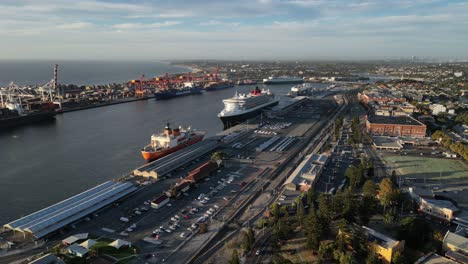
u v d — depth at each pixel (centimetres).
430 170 17225
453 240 9869
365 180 15425
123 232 11325
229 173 16988
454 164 18175
